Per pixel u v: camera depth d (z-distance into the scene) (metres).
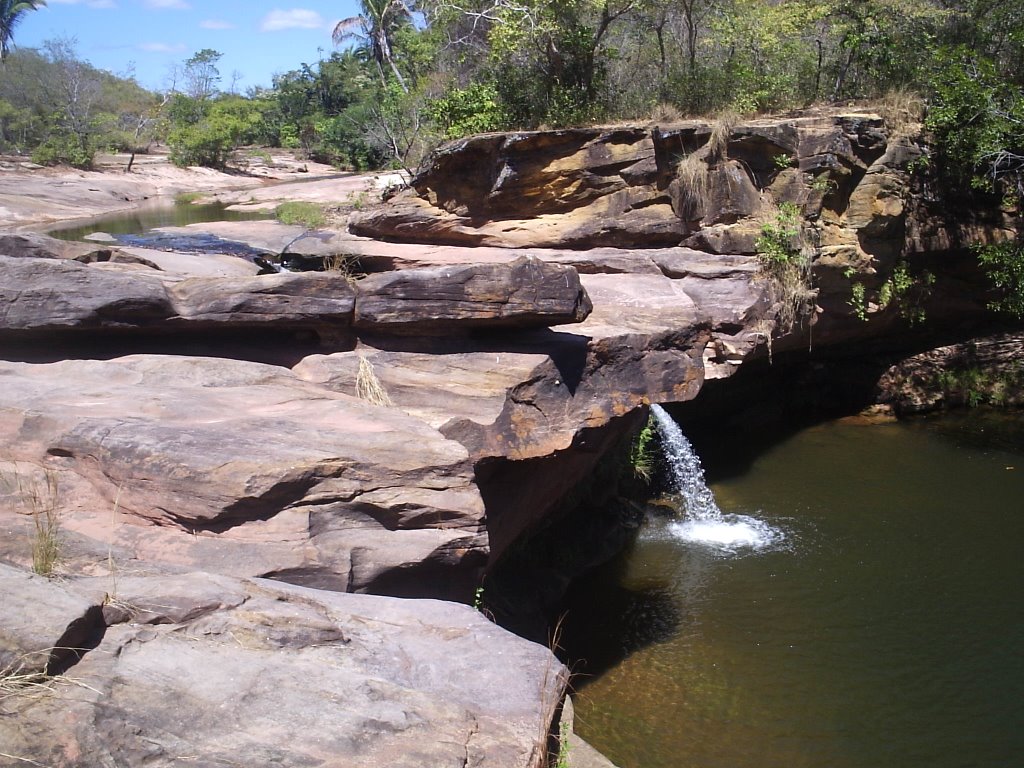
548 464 8.93
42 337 7.24
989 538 10.57
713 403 14.92
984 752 6.89
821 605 9.18
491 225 14.53
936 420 14.91
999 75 13.88
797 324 12.65
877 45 15.05
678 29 17.91
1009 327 16.03
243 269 12.49
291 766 3.11
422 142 19.70
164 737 3.14
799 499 11.94
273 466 5.17
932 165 13.41
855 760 6.84
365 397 7.27
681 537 10.90
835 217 12.84
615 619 9.05
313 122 58.44
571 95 16.16
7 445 5.62
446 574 5.59
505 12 16.20
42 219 24.11
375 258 13.51
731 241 12.72
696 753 6.97
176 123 47.72
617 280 11.15
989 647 8.31
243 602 4.02
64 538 4.70
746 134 12.69
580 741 6.91
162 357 7.15
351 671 3.75
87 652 3.47
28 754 2.89
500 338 7.91
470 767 3.30
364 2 37.59
